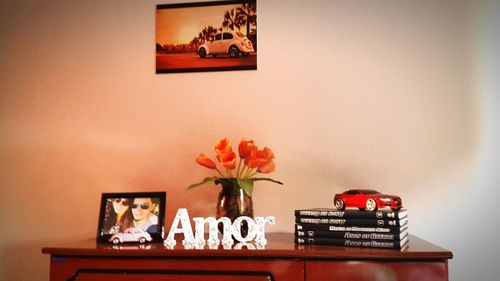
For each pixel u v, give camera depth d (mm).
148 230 1410
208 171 1707
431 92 1645
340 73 1690
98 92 1788
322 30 1715
